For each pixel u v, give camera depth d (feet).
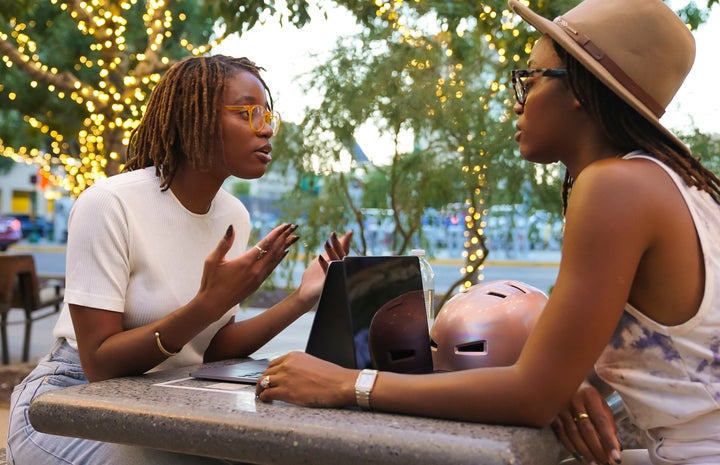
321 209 16.76
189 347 6.17
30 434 5.46
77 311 5.39
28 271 19.43
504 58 14.87
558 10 13.42
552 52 4.44
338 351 4.65
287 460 3.66
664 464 4.17
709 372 3.98
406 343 5.03
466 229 15.83
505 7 13.75
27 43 20.22
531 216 17.26
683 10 13.07
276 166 16.30
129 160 6.43
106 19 17.19
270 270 5.15
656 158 4.14
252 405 4.07
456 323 5.05
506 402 3.77
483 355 4.90
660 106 4.32
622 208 3.84
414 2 14.70
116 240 5.47
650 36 4.20
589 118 4.39
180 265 5.87
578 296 3.80
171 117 5.79
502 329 4.88
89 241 5.42
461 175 15.40
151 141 5.92
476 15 14.24
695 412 3.98
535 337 3.85
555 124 4.45
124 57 18.58
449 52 15.10
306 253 16.97
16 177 116.37
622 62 4.19
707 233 4.06
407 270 5.22
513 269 53.06
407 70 14.98
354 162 16.30
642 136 4.25
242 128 5.75
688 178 4.10
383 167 16.58
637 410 4.21
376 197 17.52
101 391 4.42
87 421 4.16
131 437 4.06
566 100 4.39
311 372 4.14
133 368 5.16
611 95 4.26
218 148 5.77
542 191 15.81
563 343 3.77
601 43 4.22
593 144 4.41
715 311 3.97
